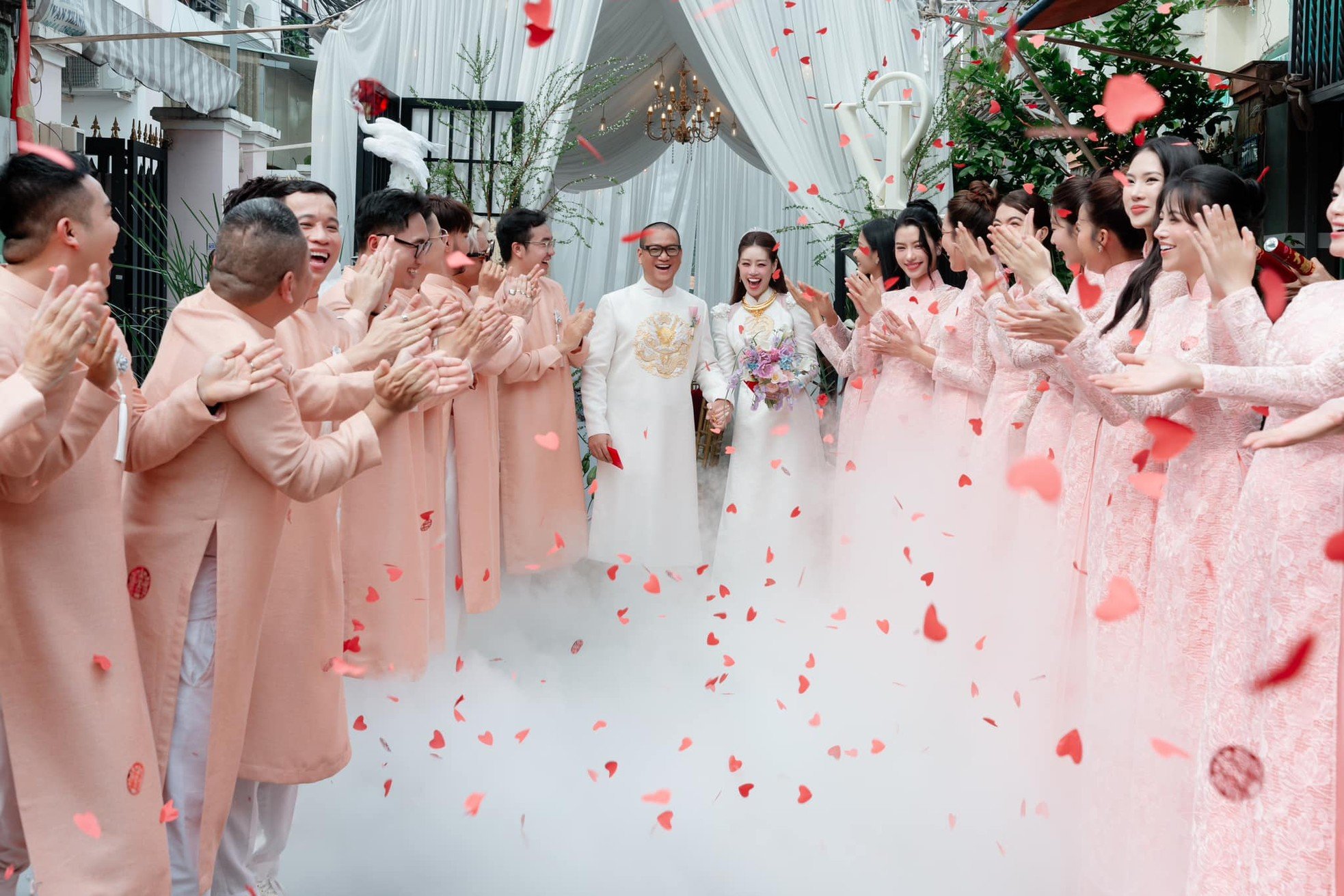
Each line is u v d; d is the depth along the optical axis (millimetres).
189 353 2195
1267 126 5164
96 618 1957
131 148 6883
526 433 4523
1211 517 2195
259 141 11023
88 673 1938
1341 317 1925
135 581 2135
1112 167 5188
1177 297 2506
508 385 4508
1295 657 1830
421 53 6148
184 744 2145
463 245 4043
